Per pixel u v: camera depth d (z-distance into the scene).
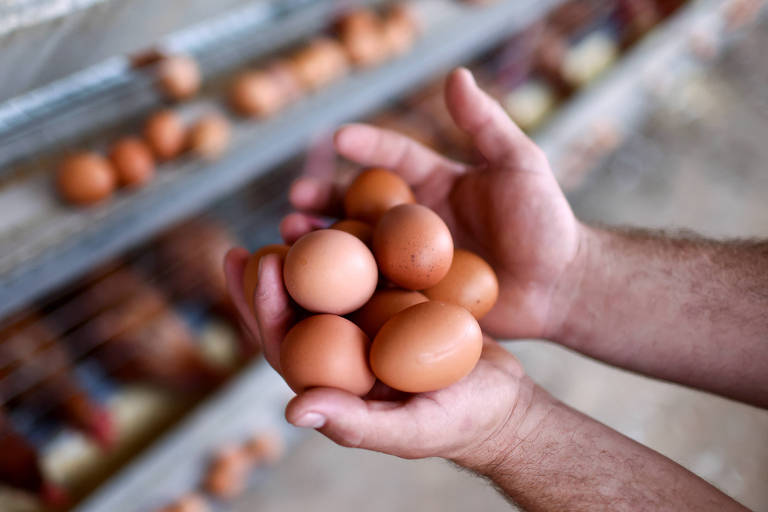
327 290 0.39
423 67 0.91
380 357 0.37
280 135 0.74
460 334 0.37
